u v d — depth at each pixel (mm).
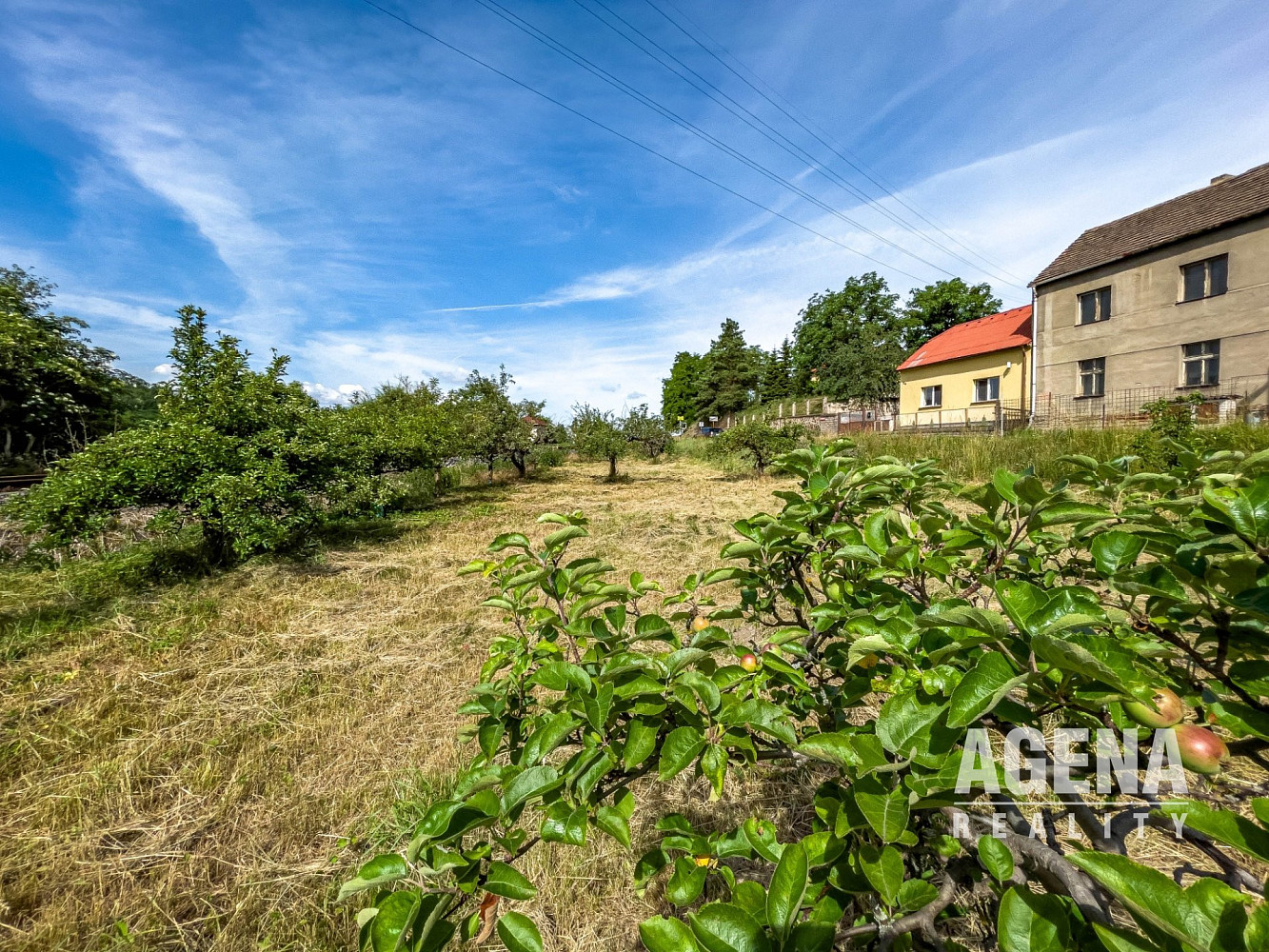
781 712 941
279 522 6074
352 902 1875
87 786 2455
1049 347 15352
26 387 12383
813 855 839
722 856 1004
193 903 1917
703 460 21625
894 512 1375
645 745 914
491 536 7855
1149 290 13086
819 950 690
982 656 770
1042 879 776
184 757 2707
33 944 1748
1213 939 534
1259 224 11266
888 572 1314
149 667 3633
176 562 6027
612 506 10250
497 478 16484
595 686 1041
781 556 1878
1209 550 865
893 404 28391
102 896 1930
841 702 1341
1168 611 1008
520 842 968
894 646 1007
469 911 1507
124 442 5367
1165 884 577
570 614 1433
